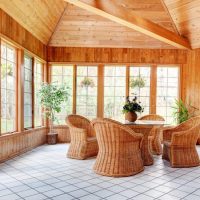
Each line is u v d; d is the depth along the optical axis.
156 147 5.03
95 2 3.67
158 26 5.11
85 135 4.50
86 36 6.29
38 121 6.21
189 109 6.54
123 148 3.51
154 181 3.30
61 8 5.44
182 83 6.62
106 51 6.60
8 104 4.64
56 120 6.36
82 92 6.70
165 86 6.73
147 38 6.33
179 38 5.89
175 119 6.46
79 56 6.57
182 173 3.69
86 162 4.32
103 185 3.13
